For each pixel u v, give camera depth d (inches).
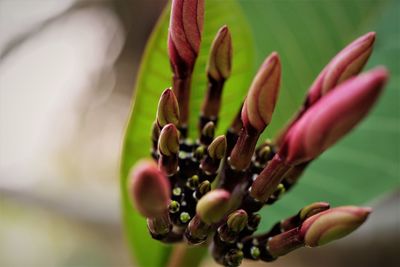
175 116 8.9
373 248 17.0
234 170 9.0
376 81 7.1
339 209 8.4
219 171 9.4
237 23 11.4
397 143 14.1
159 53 10.7
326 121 7.5
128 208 11.6
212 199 8.0
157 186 7.4
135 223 11.8
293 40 14.3
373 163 14.0
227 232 8.7
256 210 8.9
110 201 20.9
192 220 8.7
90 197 21.1
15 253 30.1
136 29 26.7
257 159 9.4
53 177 28.6
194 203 8.9
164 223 8.8
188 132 10.3
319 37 14.4
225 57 9.6
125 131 10.9
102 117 29.2
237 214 8.7
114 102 28.8
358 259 17.2
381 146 14.1
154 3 26.0
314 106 7.7
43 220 26.1
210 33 11.3
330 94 7.5
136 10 26.3
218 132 11.8
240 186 9.0
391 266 16.7
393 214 16.8
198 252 11.9
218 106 9.8
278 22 14.3
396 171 13.9
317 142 7.7
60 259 29.7
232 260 8.9
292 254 18.6
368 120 14.2
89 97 29.2
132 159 11.1
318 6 14.4
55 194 21.4
